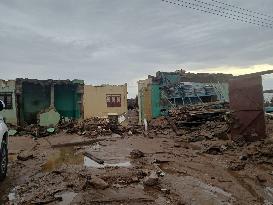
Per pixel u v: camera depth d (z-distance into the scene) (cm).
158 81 2984
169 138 1875
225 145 1352
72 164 1083
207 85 3088
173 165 1017
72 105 3042
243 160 1055
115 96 3102
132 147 1474
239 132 1457
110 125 2409
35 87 2919
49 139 1995
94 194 684
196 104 2623
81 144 1755
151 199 645
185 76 3133
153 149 1395
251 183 784
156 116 2850
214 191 709
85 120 2780
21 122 2770
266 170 916
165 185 754
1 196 698
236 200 648
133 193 687
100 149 1438
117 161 1111
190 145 1530
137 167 973
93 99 3044
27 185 789
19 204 639
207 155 1208
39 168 1021
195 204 617
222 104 2481
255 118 1399
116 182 784
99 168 973
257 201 646
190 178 830
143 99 2955
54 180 831
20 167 1036
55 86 2995
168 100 2892
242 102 1450
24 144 1734
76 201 640
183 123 2234
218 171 919
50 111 2675
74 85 3031
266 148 1136
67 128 2559
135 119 3183
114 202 633
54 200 657
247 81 1434
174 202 630
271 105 2789
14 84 2755
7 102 2738
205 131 1917
